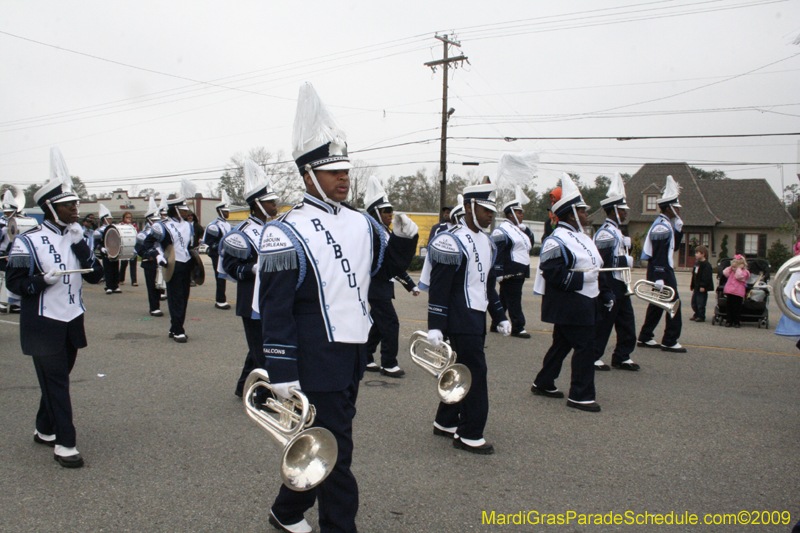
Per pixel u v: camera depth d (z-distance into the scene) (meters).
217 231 8.33
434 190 55.56
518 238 8.89
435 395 5.87
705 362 7.42
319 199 2.83
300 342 2.71
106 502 3.52
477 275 4.21
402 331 9.43
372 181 6.66
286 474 2.44
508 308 9.02
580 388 5.40
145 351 7.64
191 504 3.50
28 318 3.95
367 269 2.88
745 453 4.40
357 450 4.38
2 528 3.19
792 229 35.25
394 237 2.90
